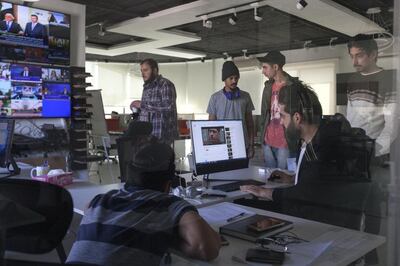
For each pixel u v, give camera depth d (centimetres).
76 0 459
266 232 118
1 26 351
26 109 362
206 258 98
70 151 288
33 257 69
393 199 122
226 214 138
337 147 152
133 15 564
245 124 235
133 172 106
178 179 162
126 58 848
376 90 142
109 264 87
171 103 229
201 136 194
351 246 110
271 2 472
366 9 373
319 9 470
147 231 93
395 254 112
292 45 570
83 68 414
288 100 190
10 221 69
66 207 92
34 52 374
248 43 658
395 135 126
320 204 142
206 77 826
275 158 229
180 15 548
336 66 388
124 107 589
